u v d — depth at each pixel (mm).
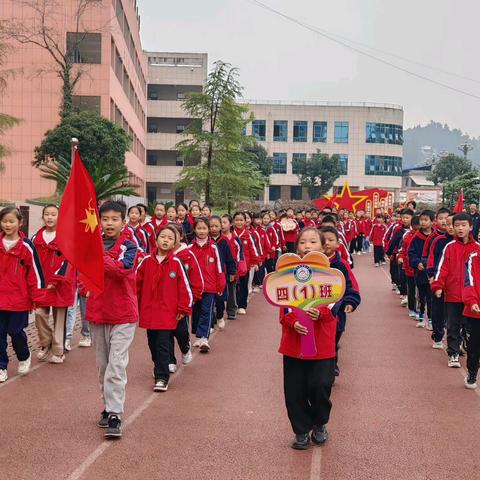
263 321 13680
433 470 5812
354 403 7855
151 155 73500
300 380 6242
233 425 6941
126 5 48094
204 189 28062
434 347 11156
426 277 12656
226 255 12328
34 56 39656
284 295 6078
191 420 7094
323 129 86062
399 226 16422
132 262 6707
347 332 12625
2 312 8500
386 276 23875
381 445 6414
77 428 6785
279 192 86312
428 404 7836
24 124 39812
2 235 8562
